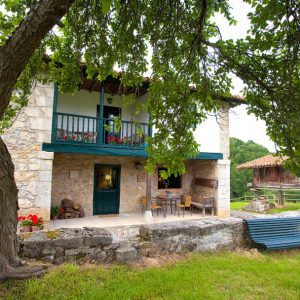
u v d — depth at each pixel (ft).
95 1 11.93
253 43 10.78
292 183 51.75
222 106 14.34
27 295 10.18
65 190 32.68
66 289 10.89
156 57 13.06
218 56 12.05
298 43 9.71
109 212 35.14
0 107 7.98
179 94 12.93
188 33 12.39
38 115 26.37
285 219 21.11
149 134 31.60
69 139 29.14
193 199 39.27
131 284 11.86
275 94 10.64
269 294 11.69
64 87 14.34
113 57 13.25
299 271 14.80
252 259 16.60
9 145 25.09
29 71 14.02
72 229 15.39
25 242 12.76
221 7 12.03
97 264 13.82
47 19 7.77
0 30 11.71
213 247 17.99
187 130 12.97
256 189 57.41
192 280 12.72
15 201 10.72
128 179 36.52
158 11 12.23
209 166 37.04
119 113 36.73
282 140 10.53
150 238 15.85
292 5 9.38
